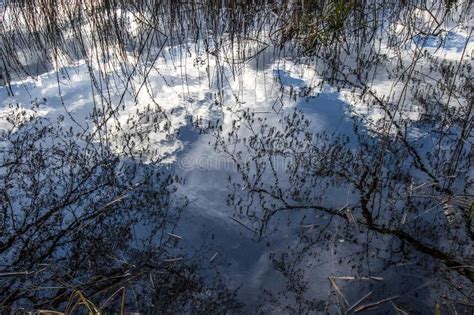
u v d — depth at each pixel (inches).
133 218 122.0
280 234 121.3
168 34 212.7
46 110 161.2
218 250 115.6
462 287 105.9
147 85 179.6
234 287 106.4
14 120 153.3
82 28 209.2
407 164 144.1
